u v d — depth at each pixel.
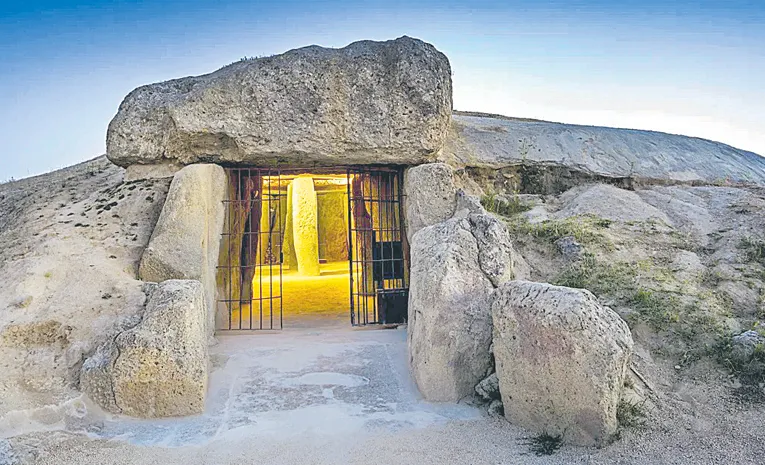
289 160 7.30
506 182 8.60
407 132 7.14
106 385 4.56
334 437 4.23
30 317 5.17
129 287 5.62
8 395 4.48
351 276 7.44
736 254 6.40
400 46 7.33
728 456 3.75
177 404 4.59
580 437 3.98
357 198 8.21
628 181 8.82
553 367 4.03
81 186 8.70
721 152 10.55
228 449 4.06
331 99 7.04
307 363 5.68
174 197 6.44
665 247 6.70
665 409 4.36
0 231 7.30
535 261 6.61
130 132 7.16
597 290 5.85
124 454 3.97
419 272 5.36
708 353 4.88
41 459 3.88
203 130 6.93
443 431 4.29
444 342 4.86
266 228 17.25
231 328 7.04
